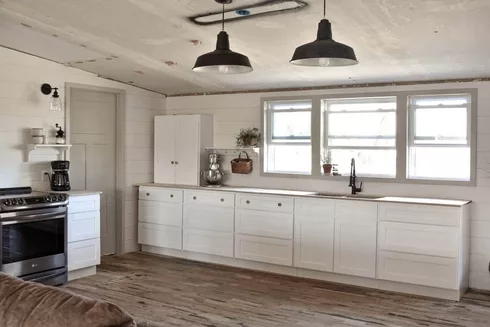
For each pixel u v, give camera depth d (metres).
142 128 6.81
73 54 5.41
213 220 6.05
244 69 3.45
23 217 4.70
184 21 4.20
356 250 5.09
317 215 5.31
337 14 3.70
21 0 4.15
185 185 6.49
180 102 6.98
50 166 5.66
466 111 5.12
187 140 6.50
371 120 5.64
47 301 1.85
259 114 6.30
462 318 4.19
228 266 5.98
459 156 5.17
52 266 5.01
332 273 5.30
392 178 5.44
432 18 3.64
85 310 1.76
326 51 2.72
